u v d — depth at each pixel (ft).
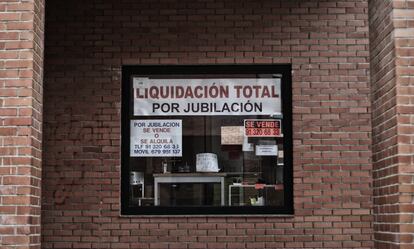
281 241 25.40
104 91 26.25
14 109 18.21
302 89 26.13
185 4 26.63
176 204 26.14
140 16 26.61
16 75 18.35
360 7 26.50
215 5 26.63
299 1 26.58
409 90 18.25
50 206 25.70
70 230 25.58
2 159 18.01
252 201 26.12
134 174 26.30
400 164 17.98
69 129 26.07
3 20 18.56
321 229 25.44
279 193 26.09
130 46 26.48
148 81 26.78
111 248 25.49
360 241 25.39
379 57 20.21
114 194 25.75
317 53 26.30
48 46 26.48
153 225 25.61
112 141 26.02
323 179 25.68
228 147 26.48
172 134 26.58
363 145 25.84
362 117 25.96
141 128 26.55
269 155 26.32
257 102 26.61
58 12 26.63
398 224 17.93
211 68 26.66
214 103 26.66
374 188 20.86
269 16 26.53
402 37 18.48
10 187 17.89
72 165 25.89
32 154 18.26
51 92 26.25
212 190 26.25
